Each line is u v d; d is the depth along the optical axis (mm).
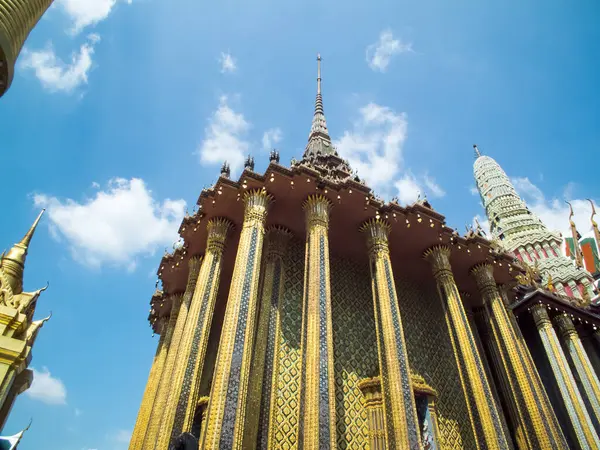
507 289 24422
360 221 20516
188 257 22688
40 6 8094
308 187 18906
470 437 19531
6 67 7195
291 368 17438
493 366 22406
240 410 12992
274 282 18953
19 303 6316
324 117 32500
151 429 16609
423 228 20969
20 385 6438
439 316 23578
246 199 18703
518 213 49000
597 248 42844
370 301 22000
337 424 16969
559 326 27891
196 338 16500
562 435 18484
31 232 7262
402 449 14000
